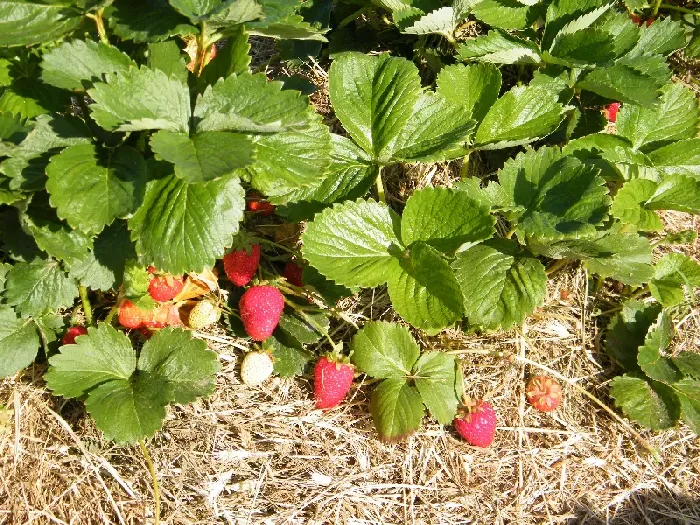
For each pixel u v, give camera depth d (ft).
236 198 1.35
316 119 1.49
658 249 2.16
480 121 1.92
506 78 2.31
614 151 1.95
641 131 2.09
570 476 1.81
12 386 1.66
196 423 1.68
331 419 1.77
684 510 1.81
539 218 1.70
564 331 1.99
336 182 1.74
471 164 2.13
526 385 1.89
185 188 1.35
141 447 1.56
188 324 1.76
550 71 2.00
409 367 1.75
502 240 1.81
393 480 1.72
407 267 1.66
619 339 1.98
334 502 1.66
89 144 1.34
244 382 1.76
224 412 1.71
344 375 1.69
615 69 1.97
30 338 1.61
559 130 2.11
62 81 1.30
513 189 1.78
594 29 1.93
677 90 2.11
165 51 1.42
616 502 1.78
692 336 2.04
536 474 1.79
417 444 1.76
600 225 1.64
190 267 1.32
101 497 1.58
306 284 1.80
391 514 1.68
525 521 1.72
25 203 1.35
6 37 1.32
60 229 1.41
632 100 1.91
